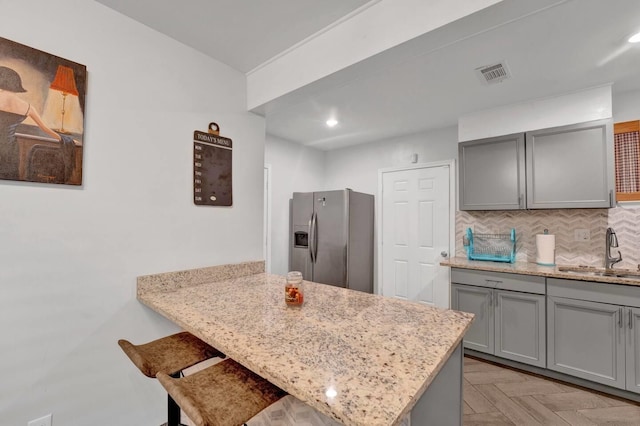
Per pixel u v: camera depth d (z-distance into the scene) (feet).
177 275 5.55
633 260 7.54
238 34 5.53
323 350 2.85
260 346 2.93
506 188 8.59
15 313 3.93
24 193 4.00
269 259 11.92
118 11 4.91
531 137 8.21
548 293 7.27
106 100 4.78
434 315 3.91
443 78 7.09
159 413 5.40
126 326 4.96
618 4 4.55
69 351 4.38
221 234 6.40
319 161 14.37
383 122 10.29
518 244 9.25
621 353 6.41
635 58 6.15
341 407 1.97
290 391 2.25
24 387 4.00
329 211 10.97
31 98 4.03
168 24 5.25
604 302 6.57
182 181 5.75
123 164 4.96
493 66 6.51
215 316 3.86
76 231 4.45
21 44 3.97
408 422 3.44
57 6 4.30
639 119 7.57
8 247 3.88
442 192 10.96
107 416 4.76
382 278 12.43
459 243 10.47
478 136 9.18
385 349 2.88
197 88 6.03
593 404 6.36
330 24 5.25
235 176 6.70
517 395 6.71
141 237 5.16
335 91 7.88
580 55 6.05
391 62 4.99
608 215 7.89
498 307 8.00
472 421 5.83
